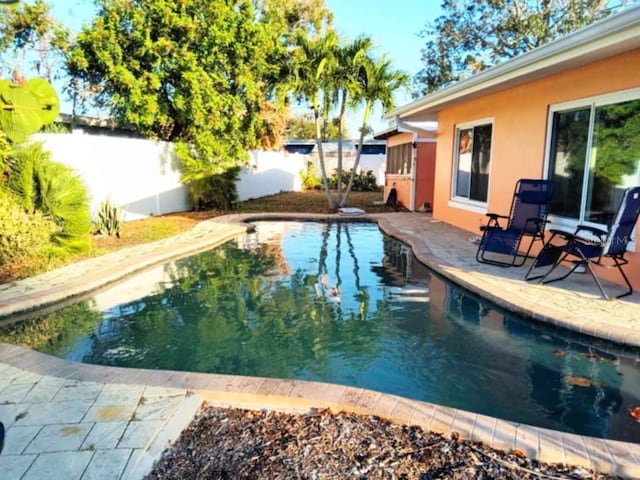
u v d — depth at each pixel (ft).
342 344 14.40
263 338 14.98
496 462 7.72
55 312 17.54
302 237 33.71
